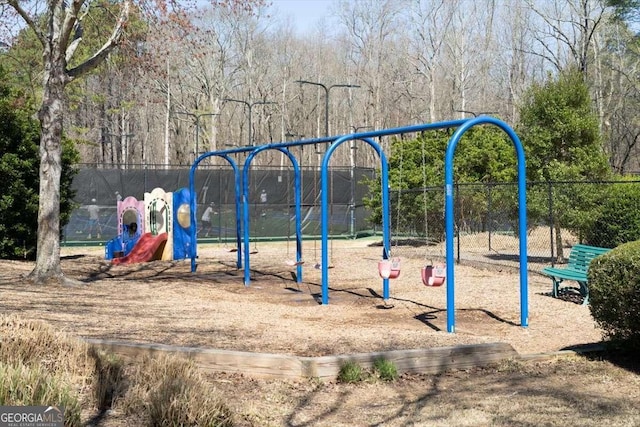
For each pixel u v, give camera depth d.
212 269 16.59
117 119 60.00
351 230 27.30
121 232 19.27
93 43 16.03
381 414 5.21
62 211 17.81
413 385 6.02
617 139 47.72
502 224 22.48
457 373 6.43
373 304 10.88
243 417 5.05
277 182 26.70
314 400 5.56
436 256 18.06
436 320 9.27
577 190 14.70
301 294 12.27
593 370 6.38
